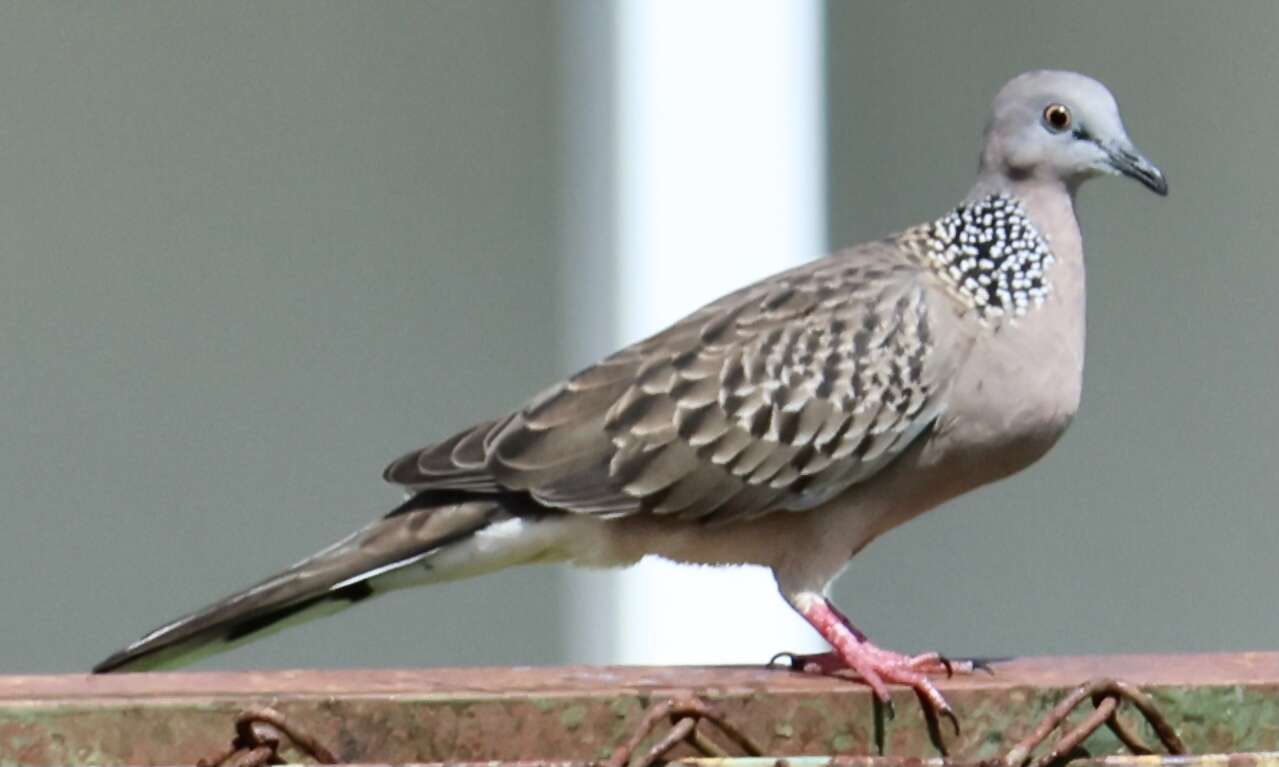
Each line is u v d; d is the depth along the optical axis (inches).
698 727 197.2
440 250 433.1
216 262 430.9
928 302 299.4
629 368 299.0
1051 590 447.8
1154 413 452.1
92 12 429.1
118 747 185.9
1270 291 453.1
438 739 192.5
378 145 432.8
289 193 431.8
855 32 445.1
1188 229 454.0
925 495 304.2
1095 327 454.0
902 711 206.5
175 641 271.3
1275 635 451.8
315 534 430.9
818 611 293.3
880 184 445.4
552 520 295.0
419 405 431.8
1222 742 204.8
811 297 301.7
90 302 427.8
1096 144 310.8
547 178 436.5
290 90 432.1
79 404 427.5
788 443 292.7
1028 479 448.5
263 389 430.6
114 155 429.7
